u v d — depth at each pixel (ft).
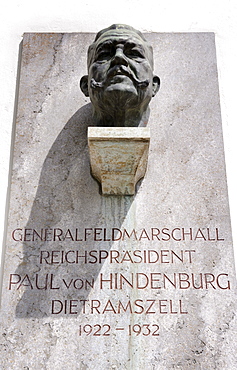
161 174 11.14
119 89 10.22
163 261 10.30
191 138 11.55
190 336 9.72
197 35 12.84
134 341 9.66
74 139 11.58
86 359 9.55
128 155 9.83
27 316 9.86
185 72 12.34
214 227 10.64
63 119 11.83
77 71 12.42
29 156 11.37
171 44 12.71
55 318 9.84
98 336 9.70
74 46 12.74
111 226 10.61
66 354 9.59
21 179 11.12
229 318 9.86
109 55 10.83
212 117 11.79
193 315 9.87
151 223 10.64
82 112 11.91
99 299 9.98
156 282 10.12
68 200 10.89
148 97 10.85
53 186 11.05
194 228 10.62
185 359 9.56
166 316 9.86
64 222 10.68
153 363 9.52
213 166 11.25
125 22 13.60
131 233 10.55
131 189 10.75
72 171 11.21
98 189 10.99
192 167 11.23
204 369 9.49
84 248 10.42
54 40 12.79
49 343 9.67
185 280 10.15
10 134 11.96
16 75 12.73
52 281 10.14
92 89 10.58
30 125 11.73
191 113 11.84
